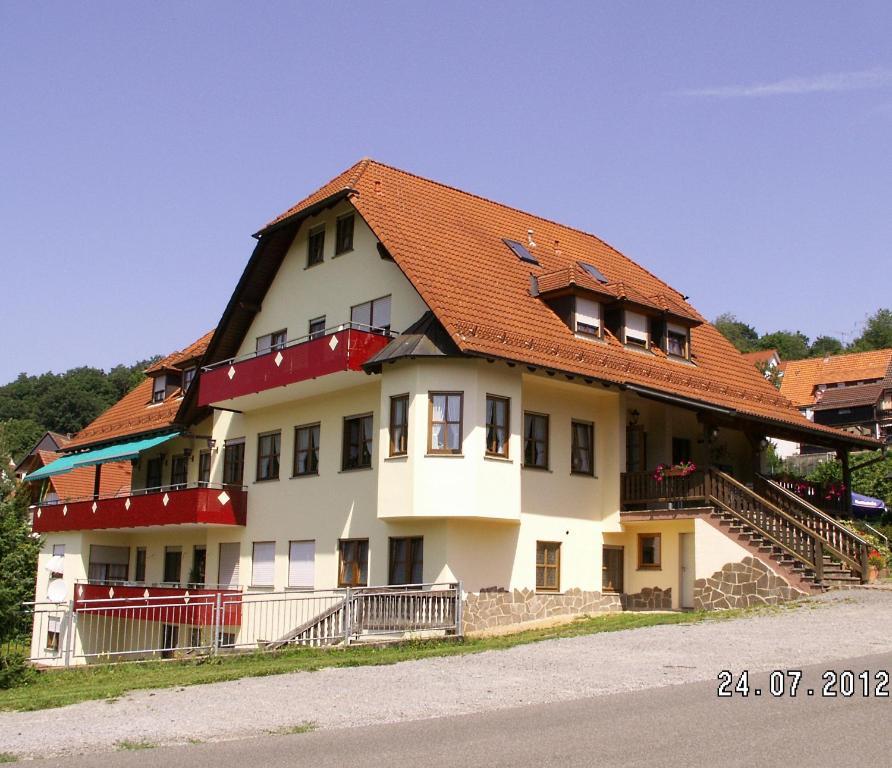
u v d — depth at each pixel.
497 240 31.45
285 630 28.69
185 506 31.41
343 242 30.08
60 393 116.31
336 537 27.91
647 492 27.66
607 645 18.06
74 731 11.80
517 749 10.12
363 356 25.97
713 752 9.72
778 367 94.00
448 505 24.09
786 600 23.94
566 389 27.91
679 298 36.62
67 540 39.09
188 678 16.31
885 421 76.19
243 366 29.73
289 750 10.42
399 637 21.83
